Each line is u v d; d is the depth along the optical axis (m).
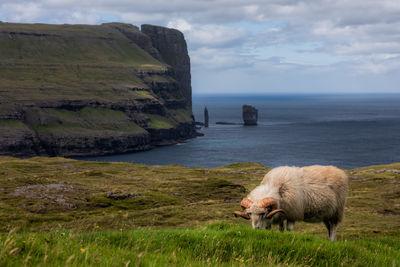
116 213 41.78
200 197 56.25
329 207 19.45
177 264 9.53
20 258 8.01
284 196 18.19
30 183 58.47
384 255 14.41
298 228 31.59
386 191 57.34
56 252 8.50
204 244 12.55
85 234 12.38
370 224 35.75
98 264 8.33
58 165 91.12
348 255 13.31
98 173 73.44
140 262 8.72
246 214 17.64
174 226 35.09
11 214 42.28
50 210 46.00
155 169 87.88
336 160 197.00
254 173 83.88
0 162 89.69
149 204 50.59
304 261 12.28
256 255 12.21
